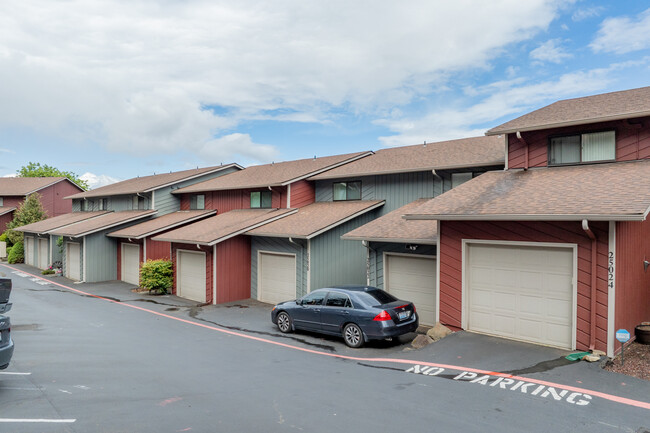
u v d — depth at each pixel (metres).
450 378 8.31
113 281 25.61
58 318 15.26
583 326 9.25
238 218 21.06
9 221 43.50
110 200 31.58
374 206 18.08
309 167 22.09
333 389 7.86
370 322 11.00
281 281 18.25
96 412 6.74
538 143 12.91
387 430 6.03
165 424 6.27
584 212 8.70
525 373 8.30
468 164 15.16
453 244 11.52
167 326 14.30
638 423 6.14
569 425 6.12
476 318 11.15
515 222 10.31
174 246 21.25
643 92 13.18
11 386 8.01
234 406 7.00
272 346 11.62
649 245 10.66
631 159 11.23
